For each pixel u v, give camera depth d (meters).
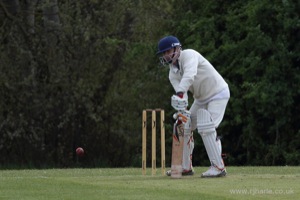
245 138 74.62
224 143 76.12
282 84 72.19
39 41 76.12
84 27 76.44
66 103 75.69
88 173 41.47
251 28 72.69
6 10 75.12
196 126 37.19
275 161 73.94
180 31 77.94
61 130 75.88
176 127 35.28
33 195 29.09
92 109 75.88
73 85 75.88
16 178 35.44
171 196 28.48
